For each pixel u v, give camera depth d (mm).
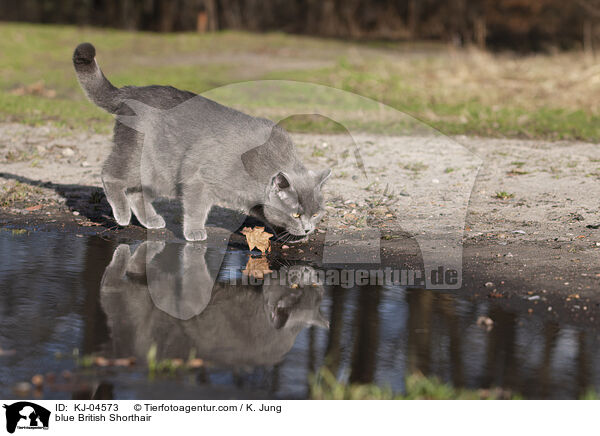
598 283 9305
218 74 31516
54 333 7652
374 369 6969
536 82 28250
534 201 13586
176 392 6453
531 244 11070
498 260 10328
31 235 11539
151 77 28766
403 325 8078
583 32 44188
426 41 50938
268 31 54969
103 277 9531
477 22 49750
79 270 9805
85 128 20094
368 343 7574
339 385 6570
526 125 21234
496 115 22531
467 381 6746
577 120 21859
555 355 7312
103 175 11578
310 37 51219
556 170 15914
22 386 6504
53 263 10078
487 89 27234
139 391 6457
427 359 7191
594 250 10680
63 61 34781
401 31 54812
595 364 7113
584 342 7641
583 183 14820
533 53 40594
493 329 7977
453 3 53625
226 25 57438
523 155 17406
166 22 57750
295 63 36438
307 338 7695
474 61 32875
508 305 8711
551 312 8477
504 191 14273
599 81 27359
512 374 6883
